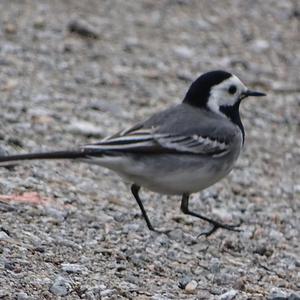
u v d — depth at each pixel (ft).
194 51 73.72
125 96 62.49
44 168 47.73
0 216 39.88
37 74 63.00
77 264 36.52
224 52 74.79
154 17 79.41
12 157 35.94
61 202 43.21
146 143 38.09
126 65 68.18
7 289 33.24
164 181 38.86
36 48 67.72
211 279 37.63
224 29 79.66
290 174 54.90
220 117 41.16
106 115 58.44
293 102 66.95
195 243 41.81
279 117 64.03
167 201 47.60
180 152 38.68
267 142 59.57
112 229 41.24
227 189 50.98
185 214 44.16
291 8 86.33
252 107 65.16
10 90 58.90
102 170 49.96
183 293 35.63
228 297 34.96
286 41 79.20
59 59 66.59
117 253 38.52
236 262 40.32
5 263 35.19
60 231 39.75
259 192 51.34
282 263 41.09
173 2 83.66
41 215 40.98
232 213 47.26
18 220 39.88
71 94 60.80
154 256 39.14
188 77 67.87
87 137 53.83
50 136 52.39
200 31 78.28
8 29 70.08
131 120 58.34
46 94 59.57
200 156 39.19
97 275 35.91
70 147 51.21
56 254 37.17
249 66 72.43
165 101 62.85
